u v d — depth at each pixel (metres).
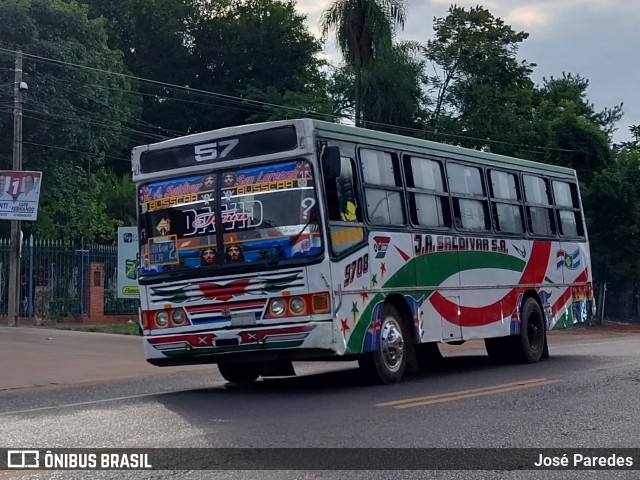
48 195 35.22
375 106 34.34
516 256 16.14
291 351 11.41
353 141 12.34
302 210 11.44
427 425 9.16
